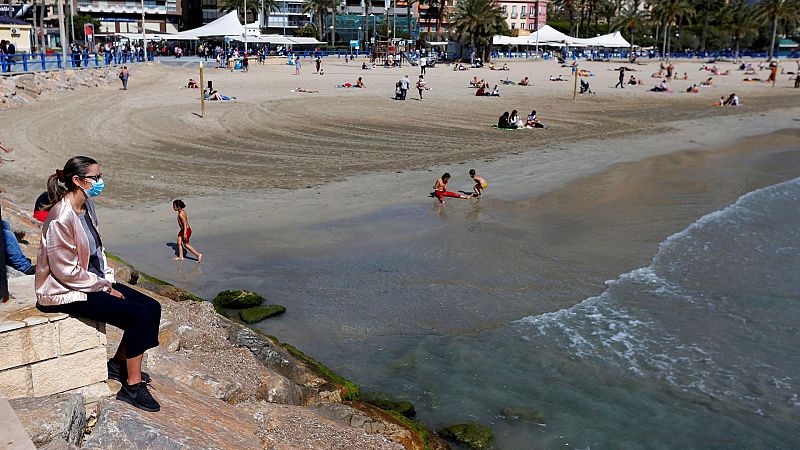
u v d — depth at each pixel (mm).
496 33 81250
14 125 26500
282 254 14547
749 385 9398
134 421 4730
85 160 4645
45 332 4645
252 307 11602
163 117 30594
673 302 12227
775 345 10617
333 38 102125
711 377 9578
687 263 14359
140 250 14414
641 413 8602
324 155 25422
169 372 6707
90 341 4871
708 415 8617
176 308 9484
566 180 22266
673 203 19641
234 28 69188
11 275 7293
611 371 9656
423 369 9609
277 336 10586
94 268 4910
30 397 4605
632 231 16641
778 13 96125
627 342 10578
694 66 83625
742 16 108000
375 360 9883
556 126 34750
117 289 5043
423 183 21344
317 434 6621
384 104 39969
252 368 7852
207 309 9711
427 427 8078
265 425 6441
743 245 15711
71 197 4648
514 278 13320
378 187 20641
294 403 7648
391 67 71750
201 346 8305
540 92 50031
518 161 25344
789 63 93625
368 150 26703
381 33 113812
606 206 19109
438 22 115438
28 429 4176
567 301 12203
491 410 8570
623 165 25078
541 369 9672
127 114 30672
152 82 46938
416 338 10641
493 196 19953
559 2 120750
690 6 93875
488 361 9883
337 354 10039
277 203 18500
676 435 8156
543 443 7883
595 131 33438
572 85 55938
